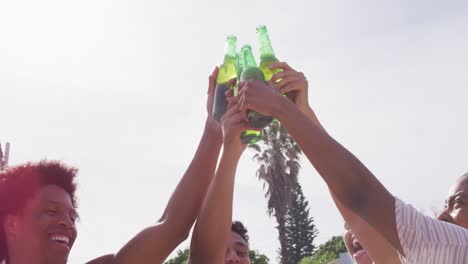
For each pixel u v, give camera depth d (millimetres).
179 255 13461
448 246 1064
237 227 2113
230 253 1988
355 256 1951
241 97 1207
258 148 13883
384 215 1087
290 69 1506
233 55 1694
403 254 1098
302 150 1146
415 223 1077
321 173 1115
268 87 1186
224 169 1572
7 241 1423
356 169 1091
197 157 1694
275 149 13836
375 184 1094
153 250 1551
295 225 25906
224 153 1562
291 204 14219
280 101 1161
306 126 1128
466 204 1395
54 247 1427
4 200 1422
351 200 1095
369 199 1085
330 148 1104
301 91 1505
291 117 1139
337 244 19375
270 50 1576
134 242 1553
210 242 1594
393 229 1089
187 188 1648
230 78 1663
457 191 1421
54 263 1429
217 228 1591
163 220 1613
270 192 14094
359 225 1566
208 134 1714
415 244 1072
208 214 1589
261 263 14578
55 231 1435
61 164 1538
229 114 1537
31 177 1458
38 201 1442
